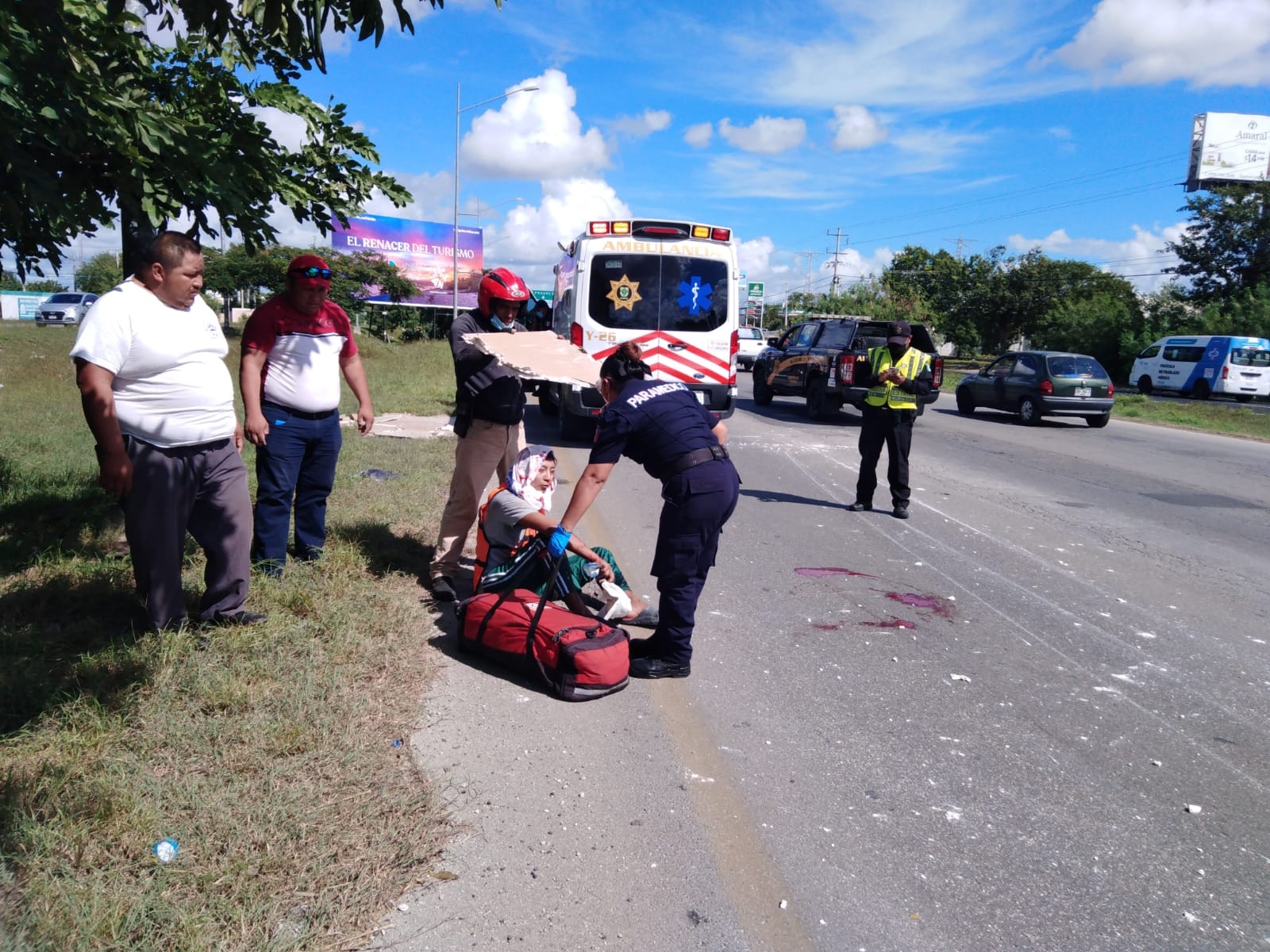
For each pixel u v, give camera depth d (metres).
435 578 5.14
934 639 5.22
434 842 2.89
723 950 2.51
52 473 7.41
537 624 4.17
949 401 23.72
